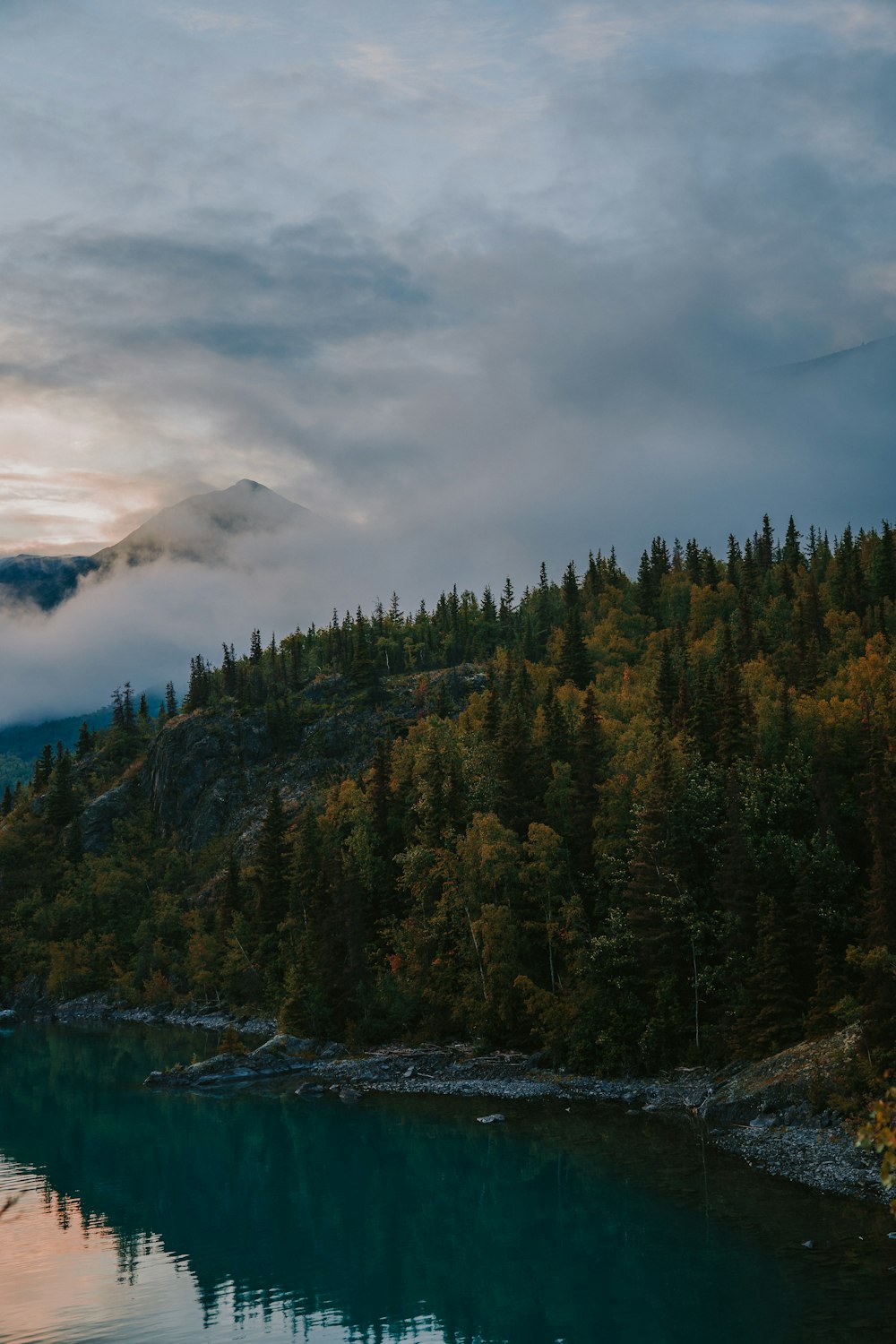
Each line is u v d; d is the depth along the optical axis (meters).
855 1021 77.81
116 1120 93.19
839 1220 55.94
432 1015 113.69
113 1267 56.50
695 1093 85.56
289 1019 122.00
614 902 104.88
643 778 111.94
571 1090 92.56
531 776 123.88
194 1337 46.78
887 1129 22.28
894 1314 44.31
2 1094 107.50
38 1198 70.50
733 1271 50.03
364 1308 50.16
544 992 100.12
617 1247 54.59
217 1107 97.06
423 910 121.69
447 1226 61.88
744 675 162.88
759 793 102.69
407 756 167.38
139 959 197.25
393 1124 86.12
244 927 172.50
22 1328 48.19
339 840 157.62
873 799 82.94
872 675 144.75
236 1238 61.12
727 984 91.38
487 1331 46.66
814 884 92.75
